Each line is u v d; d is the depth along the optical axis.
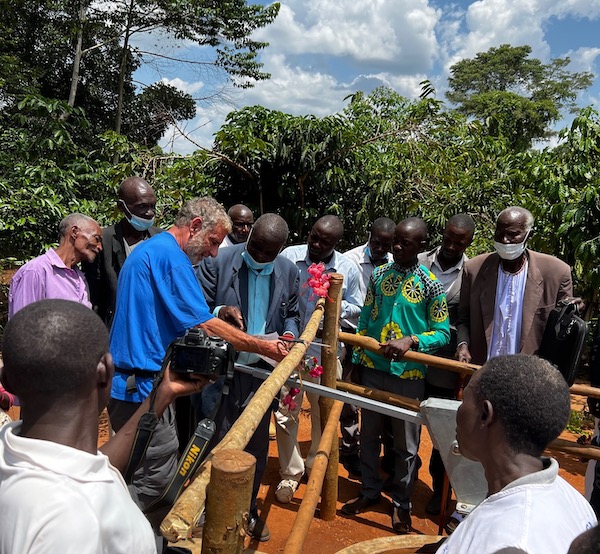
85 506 0.91
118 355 2.61
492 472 1.36
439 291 3.40
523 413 1.30
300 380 2.70
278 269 3.24
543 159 7.18
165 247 2.55
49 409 1.01
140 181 3.64
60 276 3.28
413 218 3.46
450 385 3.70
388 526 3.56
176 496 1.60
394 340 3.06
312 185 7.50
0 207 6.46
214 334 2.51
